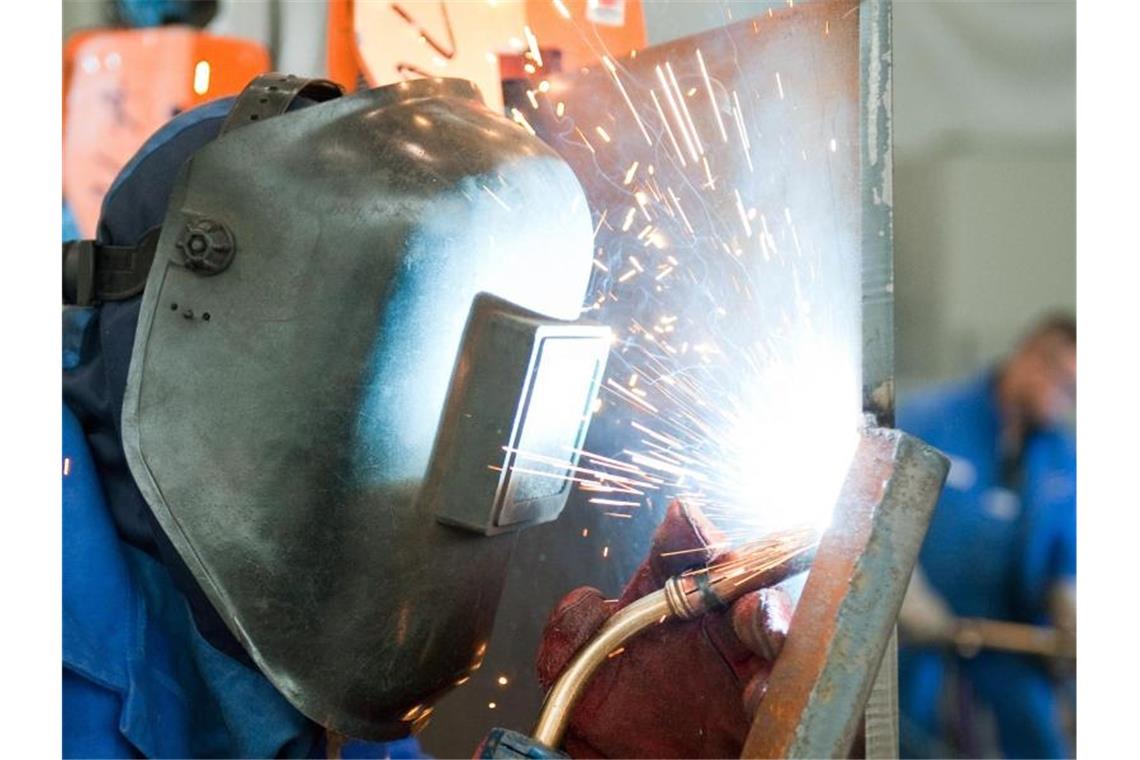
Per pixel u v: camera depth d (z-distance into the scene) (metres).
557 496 1.11
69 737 1.01
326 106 1.01
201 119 1.05
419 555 1.00
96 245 1.03
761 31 1.21
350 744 1.17
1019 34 1.78
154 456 0.97
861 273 1.13
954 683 1.91
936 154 1.84
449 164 1.00
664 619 1.05
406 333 0.96
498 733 0.92
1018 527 1.88
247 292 0.96
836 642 0.80
